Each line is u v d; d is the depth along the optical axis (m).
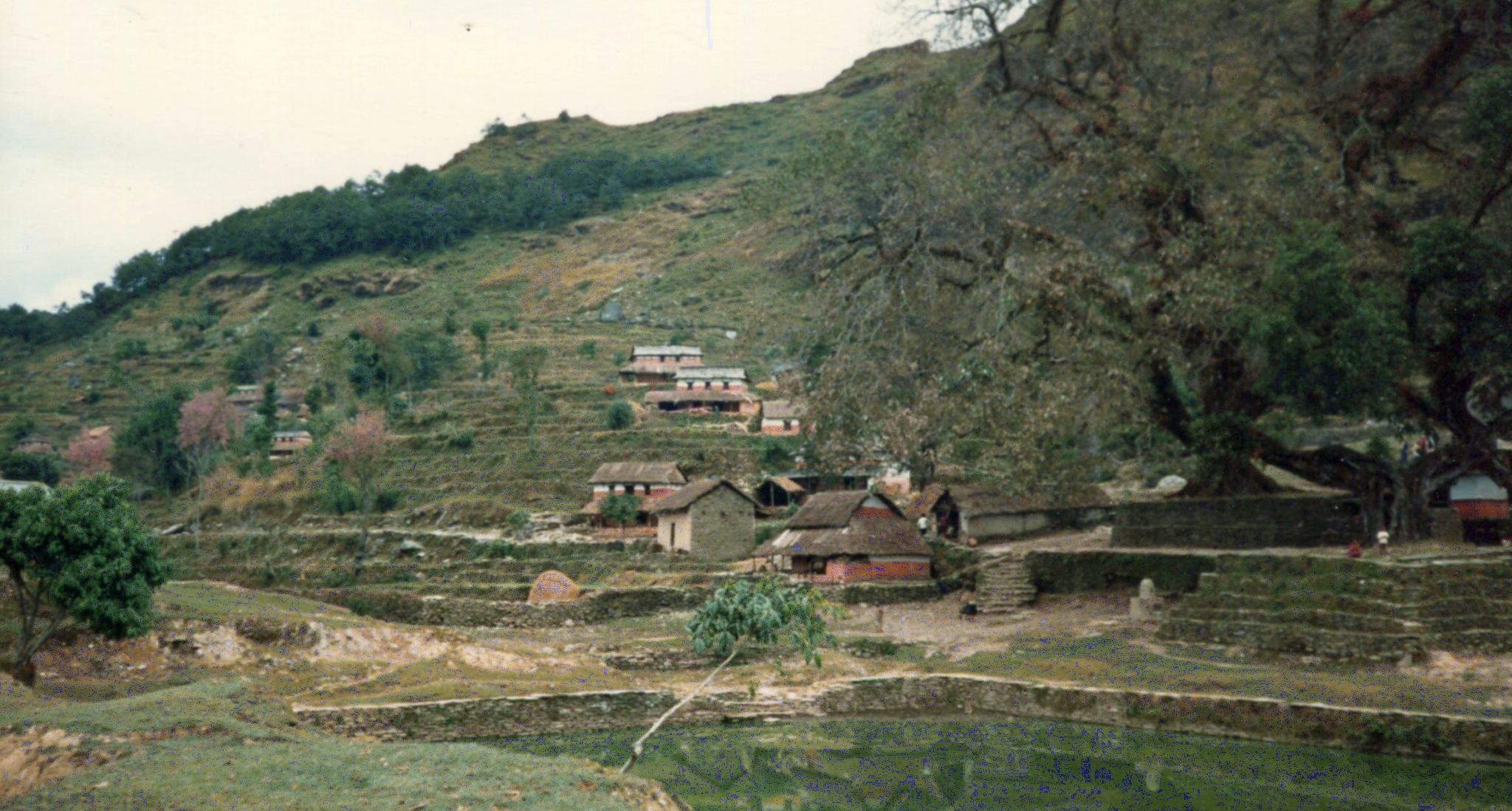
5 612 32.03
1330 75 44.84
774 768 26.33
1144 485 68.50
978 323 47.44
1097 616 40.97
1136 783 23.64
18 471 100.00
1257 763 24.75
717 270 178.50
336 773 14.74
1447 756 24.05
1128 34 45.38
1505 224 38.00
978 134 47.25
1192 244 41.38
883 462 69.12
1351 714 25.59
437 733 29.89
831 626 44.03
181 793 13.56
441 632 37.69
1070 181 45.31
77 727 17.81
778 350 51.94
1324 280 34.81
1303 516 39.88
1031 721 30.69
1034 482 45.62
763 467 84.38
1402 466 39.72
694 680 35.53
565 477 87.25
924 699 33.66
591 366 130.88
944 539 57.69
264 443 109.94
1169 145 43.38
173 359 170.75
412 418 108.38
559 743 29.64
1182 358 42.62
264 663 32.94
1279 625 32.50
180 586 42.81
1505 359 36.31
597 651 39.31
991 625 42.56
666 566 59.91
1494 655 29.19
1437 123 46.94
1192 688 29.27
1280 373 36.81
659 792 15.54
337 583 67.62
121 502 29.39
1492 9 39.22
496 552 70.75
